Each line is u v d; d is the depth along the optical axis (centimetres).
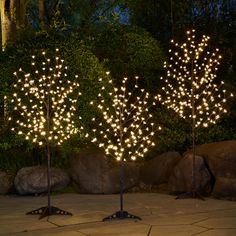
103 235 641
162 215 768
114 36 1409
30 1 1778
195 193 947
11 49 1236
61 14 1706
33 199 993
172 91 1368
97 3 1634
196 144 1207
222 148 1013
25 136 1155
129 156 1191
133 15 1652
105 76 1233
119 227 686
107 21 1598
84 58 1220
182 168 1003
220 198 941
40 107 1127
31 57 1205
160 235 632
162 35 1633
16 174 1117
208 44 1491
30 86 1186
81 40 1255
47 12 1747
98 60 1289
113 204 891
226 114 1256
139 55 1401
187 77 1406
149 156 1218
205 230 653
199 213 780
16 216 786
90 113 1202
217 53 1482
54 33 1291
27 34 1402
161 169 1098
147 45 1405
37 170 1077
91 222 728
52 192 1083
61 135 1173
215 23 1528
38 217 771
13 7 1448
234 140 1144
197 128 1212
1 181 1096
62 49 1220
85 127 1193
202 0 1566
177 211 802
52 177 1071
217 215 758
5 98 1171
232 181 947
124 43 1405
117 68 1402
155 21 1636
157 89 1411
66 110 1191
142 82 1431
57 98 1184
